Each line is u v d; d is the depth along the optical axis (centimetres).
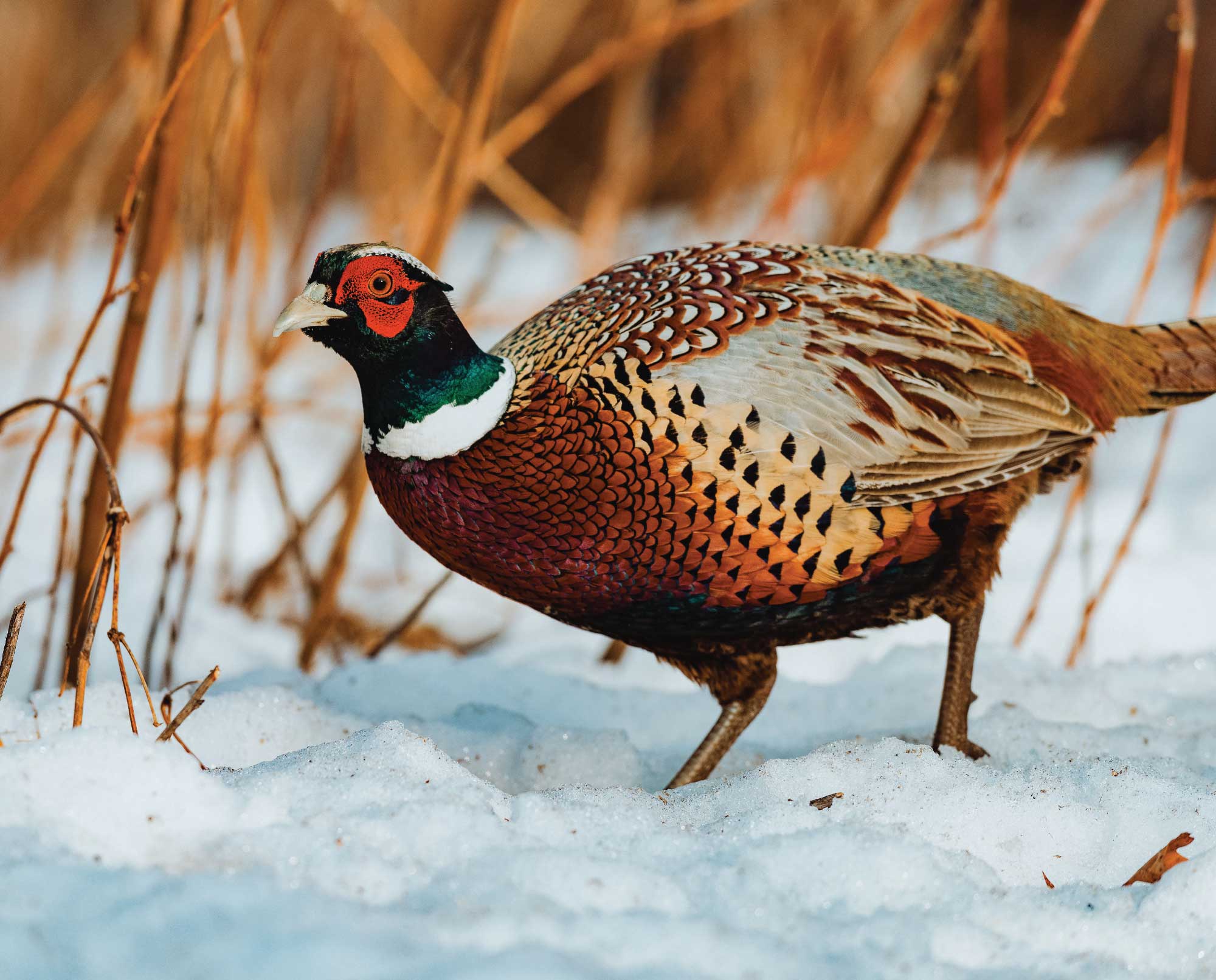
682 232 1672
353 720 828
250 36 1180
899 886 578
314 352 1845
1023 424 786
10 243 2081
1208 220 1978
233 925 482
